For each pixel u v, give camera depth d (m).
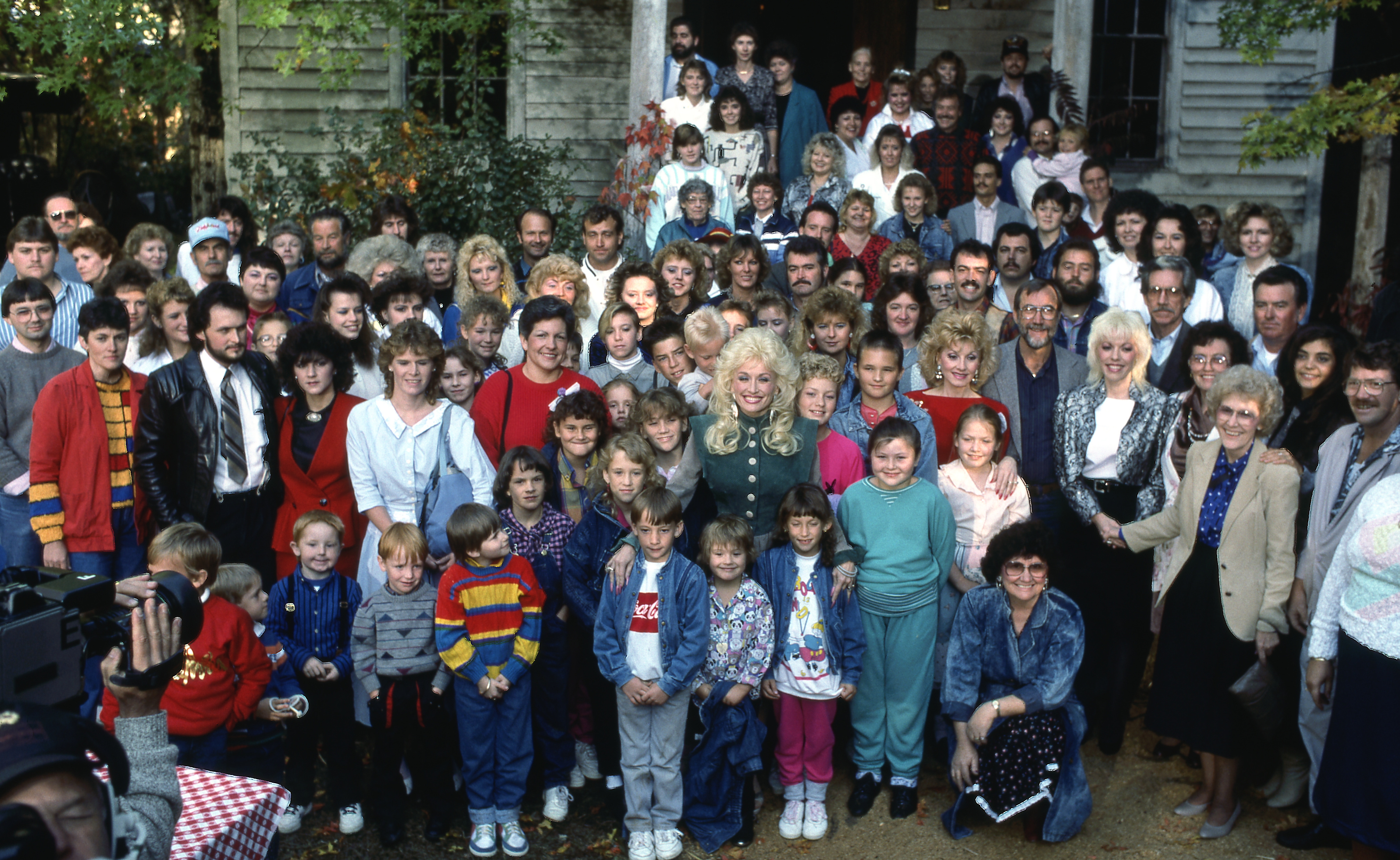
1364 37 10.45
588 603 4.14
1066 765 4.05
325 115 10.33
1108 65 10.65
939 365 4.87
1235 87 10.56
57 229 6.94
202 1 9.91
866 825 4.23
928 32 10.72
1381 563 3.41
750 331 4.26
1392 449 3.81
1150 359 5.26
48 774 1.43
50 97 11.27
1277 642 3.97
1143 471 4.71
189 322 4.41
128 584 2.25
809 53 12.49
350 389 4.68
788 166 8.63
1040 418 4.94
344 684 4.09
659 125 7.73
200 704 3.58
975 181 7.34
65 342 5.71
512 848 3.98
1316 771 3.89
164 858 2.09
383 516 4.36
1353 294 8.22
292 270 6.54
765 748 4.46
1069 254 5.50
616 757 4.40
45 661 2.01
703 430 4.29
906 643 4.24
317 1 8.91
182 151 15.38
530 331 4.59
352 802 4.11
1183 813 4.26
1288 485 4.02
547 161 9.01
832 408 4.39
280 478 4.52
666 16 8.01
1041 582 4.01
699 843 4.10
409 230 6.89
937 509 4.27
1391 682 3.40
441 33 9.66
